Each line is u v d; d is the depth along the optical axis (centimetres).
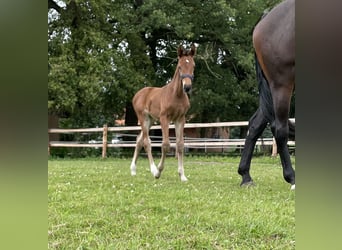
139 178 572
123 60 1411
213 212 299
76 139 1480
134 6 1553
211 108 1655
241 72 1645
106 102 1498
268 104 427
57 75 1258
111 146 1233
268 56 388
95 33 1360
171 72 1639
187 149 1559
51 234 228
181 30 1380
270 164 907
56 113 1419
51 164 916
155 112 607
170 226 254
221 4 1408
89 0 1355
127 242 214
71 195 382
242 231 237
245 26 1528
